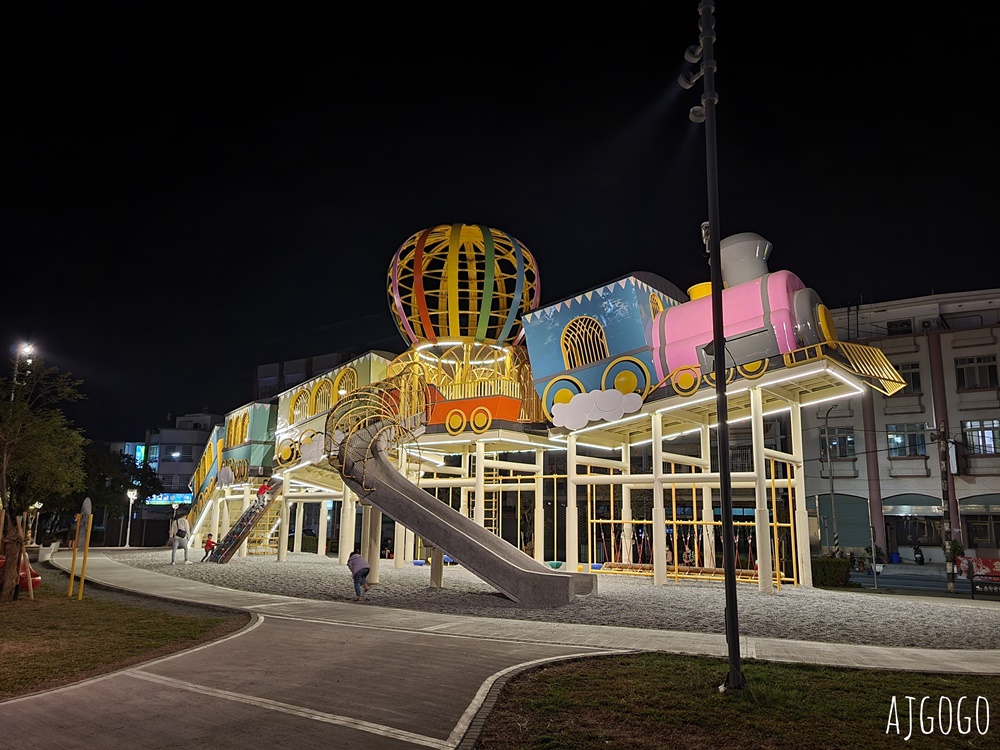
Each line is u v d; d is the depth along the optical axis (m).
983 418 42.75
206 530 48.66
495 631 12.84
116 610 16.20
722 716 7.52
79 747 6.65
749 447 44.06
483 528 20.42
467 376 26.22
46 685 9.12
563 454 48.91
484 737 6.91
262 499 33.12
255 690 8.59
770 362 18.45
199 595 18.44
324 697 8.25
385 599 17.80
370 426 21.86
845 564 24.55
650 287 22.20
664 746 6.65
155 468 85.06
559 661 10.02
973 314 46.00
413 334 26.50
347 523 29.98
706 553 25.03
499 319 26.33
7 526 20.38
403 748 6.57
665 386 20.56
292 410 34.41
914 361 45.22
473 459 37.56
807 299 18.50
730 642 8.55
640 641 11.77
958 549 37.38
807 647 11.42
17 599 18.20
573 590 16.92
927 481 43.59
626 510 26.88
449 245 25.78
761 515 18.94
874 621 14.48
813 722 7.35
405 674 9.34
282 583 21.70
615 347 21.69
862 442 45.78
